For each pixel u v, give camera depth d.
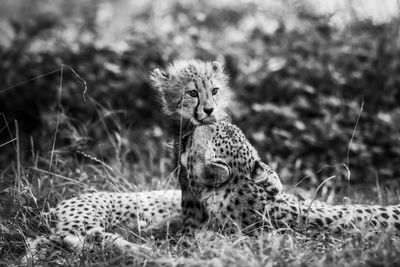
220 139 7.46
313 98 14.47
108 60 15.22
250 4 17.16
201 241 6.97
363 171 12.98
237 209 7.40
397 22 15.38
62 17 18.88
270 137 13.90
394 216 7.79
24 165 11.40
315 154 13.48
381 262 6.09
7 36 17.12
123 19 18.17
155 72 12.29
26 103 14.78
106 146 12.74
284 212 7.55
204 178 7.35
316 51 15.20
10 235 8.16
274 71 14.84
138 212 8.89
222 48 15.34
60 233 8.06
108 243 7.42
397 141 13.38
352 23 15.83
